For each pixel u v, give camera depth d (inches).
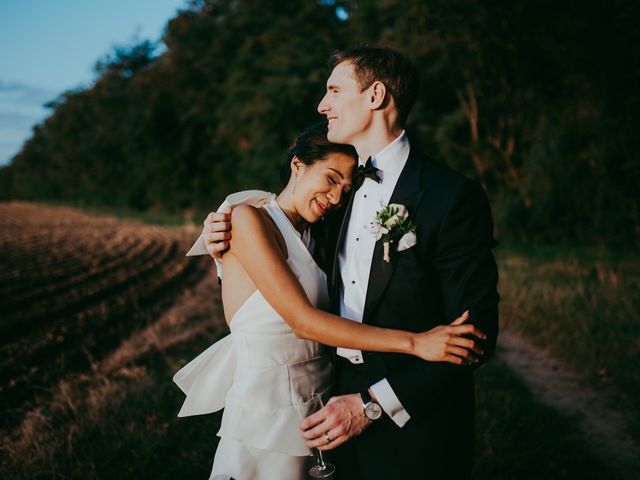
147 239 719.7
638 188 465.1
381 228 64.9
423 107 727.7
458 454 67.0
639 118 439.5
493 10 473.4
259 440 68.8
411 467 65.8
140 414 152.1
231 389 73.4
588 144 493.4
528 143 619.8
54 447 128.6
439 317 68.2
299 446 69.4
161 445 135.6
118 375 186.7
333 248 74.6
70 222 1074.7
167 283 390.3
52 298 319.3
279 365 70.1
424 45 652.7
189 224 996.6
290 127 1035.9
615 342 214.7
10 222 1034.1
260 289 65.6
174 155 1296.8
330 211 71.8
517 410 162.9
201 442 141.5
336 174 69.8
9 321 260.5
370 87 69.3
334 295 72.7
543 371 204.4
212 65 1309.1
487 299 63.1
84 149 1736.0
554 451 139.8
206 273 444.5
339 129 71.6
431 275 67.2
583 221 506.9
